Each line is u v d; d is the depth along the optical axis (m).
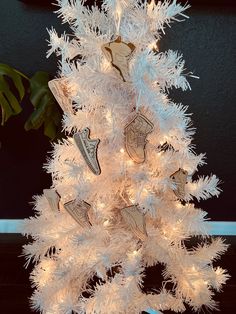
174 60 0.71
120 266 0.84
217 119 1.40
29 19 1.33
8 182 1.44
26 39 1.34
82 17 0.76
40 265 0.87
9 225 1.46
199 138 1.41
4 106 1.10
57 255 0.86
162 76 0.71
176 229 0.80
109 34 0.76
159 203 0.77
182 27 1.33
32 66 1.35
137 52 0.72
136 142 0.73
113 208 0.82
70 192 0.81
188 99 1.38
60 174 0.80
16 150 1.41
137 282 0.76
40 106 1.10
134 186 0.75
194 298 0.79
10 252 1.37
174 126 0.73
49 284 0.82
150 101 0.71
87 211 0.76
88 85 0.73
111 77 0.72
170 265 0.81
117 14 0.73
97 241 0.77
